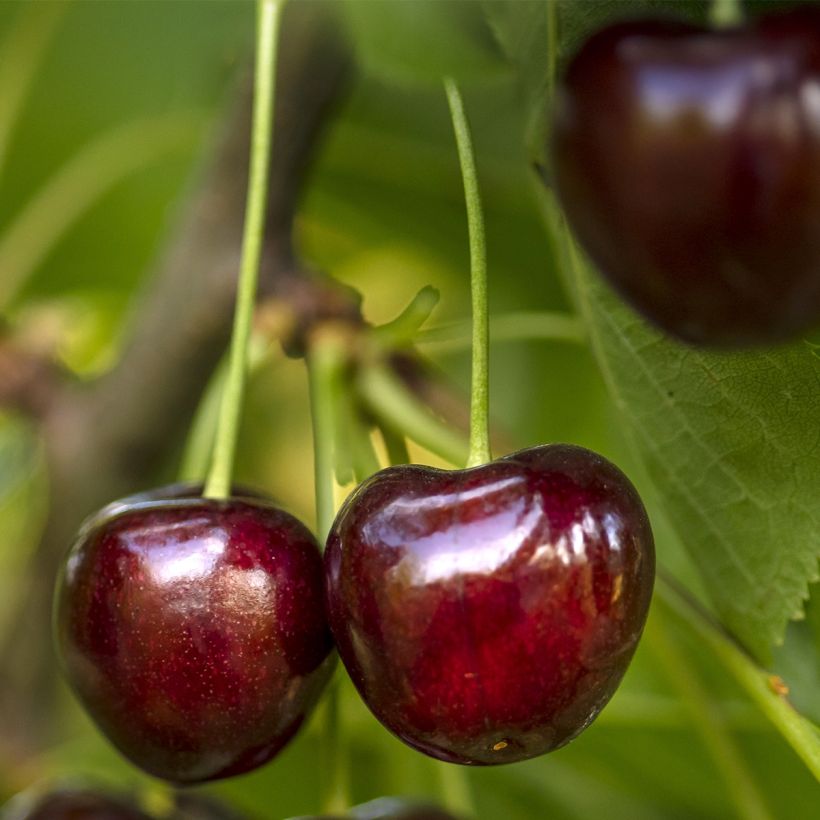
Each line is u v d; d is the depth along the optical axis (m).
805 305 0.30
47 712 0.42
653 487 0.35
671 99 0.30
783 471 0.34
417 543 0.32
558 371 0.46
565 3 0.33
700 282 0.30
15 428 0.49
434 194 0.46
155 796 0.37
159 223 0.50
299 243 0.48
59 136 0.47
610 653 0.32
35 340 0.42
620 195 0.30
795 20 0.30
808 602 0.36
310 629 0.33
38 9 0.42
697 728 0.40
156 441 0.41
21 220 0.46
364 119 0.44
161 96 0.46
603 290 0.34
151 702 0.33
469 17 0.33
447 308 0.48
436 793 0.40
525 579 0.32
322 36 0.38
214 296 0.39
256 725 0.33
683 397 0.34
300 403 0.51
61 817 0.36
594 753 0.41
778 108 0.30
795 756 0.39
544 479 0.32
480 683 0.32
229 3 0.44
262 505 0.34
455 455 0.37
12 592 0.44
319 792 0.41
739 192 0.30
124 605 0.33
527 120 0.34
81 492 0.41
